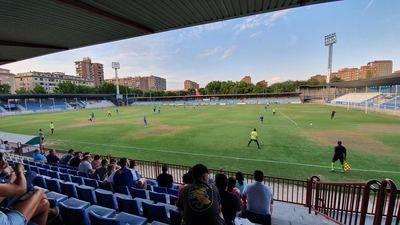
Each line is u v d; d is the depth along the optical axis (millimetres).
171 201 4957
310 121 26875
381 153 12836
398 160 11555
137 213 4449
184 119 31859
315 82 106062
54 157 10727
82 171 8125
